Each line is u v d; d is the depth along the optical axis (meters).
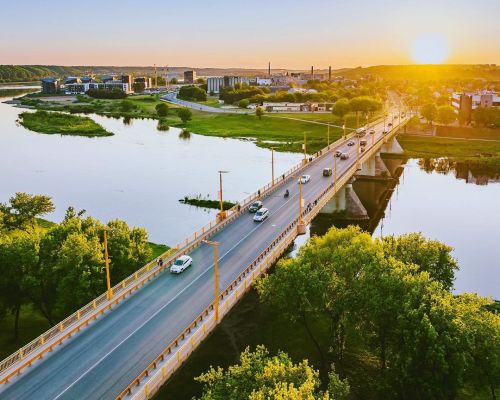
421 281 65.50
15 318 82.75
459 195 184.88
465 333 57.34
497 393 67.50
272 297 73.44
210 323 64.06
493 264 119.50
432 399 57.78
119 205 161.50
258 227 105.31
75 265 76.56
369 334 69.12
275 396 41.97
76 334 63.75
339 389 53.44
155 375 52.44
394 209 167.12
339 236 84.25
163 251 117.81
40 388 53.00
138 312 69.38
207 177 199.00
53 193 175.75
